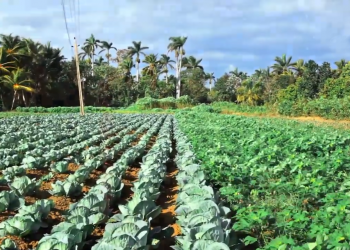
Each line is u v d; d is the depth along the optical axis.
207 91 98.31
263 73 94.62
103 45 93.44
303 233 5.93
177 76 86.19
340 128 23.72
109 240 5.37
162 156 12.91
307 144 13.33
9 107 64.44
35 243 6.87
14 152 13.66
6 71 59.75
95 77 79.00
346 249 4.75
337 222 5.83
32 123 29.67
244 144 14.94
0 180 9.82
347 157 11.23
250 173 9.88
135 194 8.19
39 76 67.06
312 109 37.44
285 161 10.39
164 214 8.55
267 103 52.41
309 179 8.70
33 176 11.59
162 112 56.69
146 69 90.81
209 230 5.46
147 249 5.73
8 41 62.09
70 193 9.38
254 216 6.11
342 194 7.50
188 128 22.08
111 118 35.84
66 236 5.58
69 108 58.25
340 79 43.25
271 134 17.31
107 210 7.96
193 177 8.92
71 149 14.60
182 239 5.73
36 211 7.21
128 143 17.98
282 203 7.84
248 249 6.23
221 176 9.49
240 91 77.06
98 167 13.06
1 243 5.87
